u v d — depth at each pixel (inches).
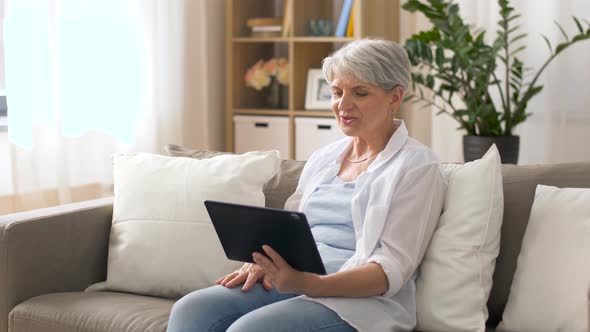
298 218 61.0
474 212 71.1
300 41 167.3
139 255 84.8
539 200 71.8
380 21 169.8
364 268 67.7
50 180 137.6
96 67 143.7
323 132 165.6
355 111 74.2
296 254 64.3
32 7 131.7
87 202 93.2
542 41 161.0
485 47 142.7
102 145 146.3
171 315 71.2
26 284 82.5
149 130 155.4
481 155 144.5
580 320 64.1
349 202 74.5
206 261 82.7
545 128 163.2
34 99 133.6
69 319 77.4
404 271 68.9
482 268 70.1
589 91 158.6
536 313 67.0
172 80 161.5
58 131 137.4
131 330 74.1
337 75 74.5
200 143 171.8
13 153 131.4
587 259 65.6
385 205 70.3
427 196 70.9
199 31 168.7
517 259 71.7
